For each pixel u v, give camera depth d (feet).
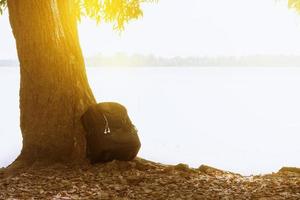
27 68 32.53
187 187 25.86
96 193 24.43
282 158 55.57
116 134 31.68
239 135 78.89
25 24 32.24
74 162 32.14
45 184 26.32
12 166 31.55
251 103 148.36
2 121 94.48
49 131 32.37
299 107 135.54
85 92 34.06
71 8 34.68
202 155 57.62
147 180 27.53
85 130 32.65
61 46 33.06
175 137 75.15
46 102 32.45
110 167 30.37
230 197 23.68
